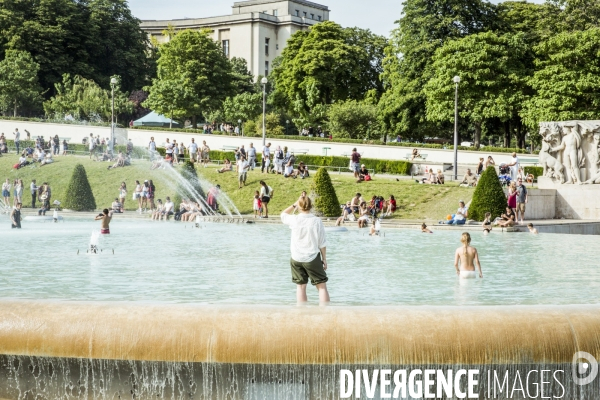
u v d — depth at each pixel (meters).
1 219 36.31
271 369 7.81
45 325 8.06
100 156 54.97
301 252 10.69
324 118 75.06
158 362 7.93
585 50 51.12
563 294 12.93
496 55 55.34
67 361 8.08
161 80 80.19
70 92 78.31
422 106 61.91
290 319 7.84
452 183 42.50
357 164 44.06
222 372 7.88
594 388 7.91
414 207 37.56
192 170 42.88
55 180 48.25
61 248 21.11
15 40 82.56
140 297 12.28
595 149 36.75
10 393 8.26
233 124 80.88
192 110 77.81
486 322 7.84
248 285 13.76
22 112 79.00
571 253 20.84
